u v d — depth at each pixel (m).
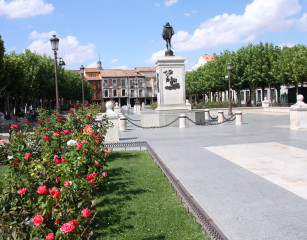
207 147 9.78
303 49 31.11
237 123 17.69
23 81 29.94
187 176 6.22
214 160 7.71
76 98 65.94
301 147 9.04
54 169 4.29
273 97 50.38
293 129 14.03
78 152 4.63
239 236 3.46
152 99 90.88
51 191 3.03
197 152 8.96
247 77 37.66
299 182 5.50
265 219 3.94
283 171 6.30
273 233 3.53
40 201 2.93
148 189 5.39
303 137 11.20
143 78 88.81
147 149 9.56
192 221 3.93
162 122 17.45
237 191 5.13
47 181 4.04
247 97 59.31
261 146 9.51
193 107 40.00
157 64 18.50
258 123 18.36
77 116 9.59
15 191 3.26
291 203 4.48
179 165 7.30
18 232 2.69
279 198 4.71
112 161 7.99
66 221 2.91
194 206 3.81
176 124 17.52
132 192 5.23
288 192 4.98
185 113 17.69
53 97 48.06
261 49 37.41
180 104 18.11
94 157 5.59
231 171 6.50
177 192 5.00
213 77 43.28
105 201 4.77
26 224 2.78
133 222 3.93
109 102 12.06
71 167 4.02
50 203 2.94
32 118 28.66
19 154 5.38
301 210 4.20
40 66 40.06
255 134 12.72
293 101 40.62
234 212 4.20
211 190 5.23
